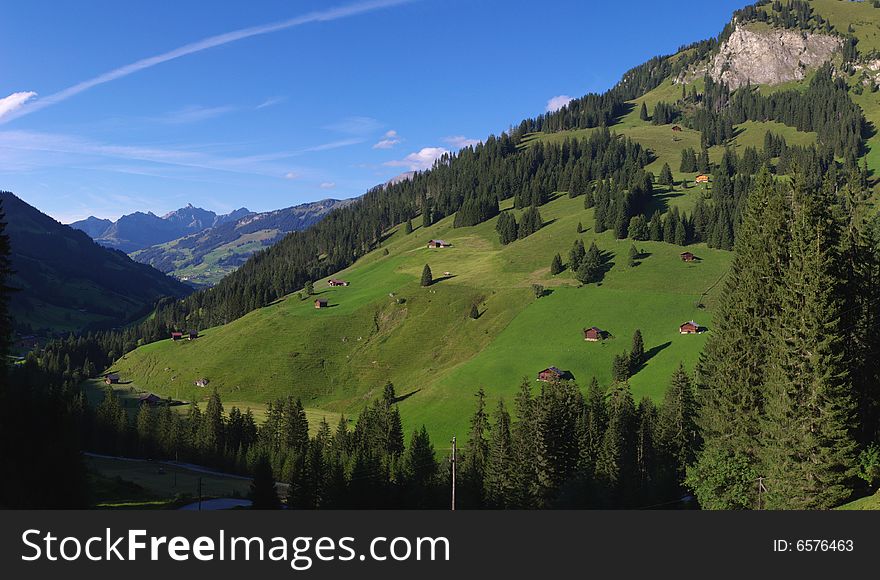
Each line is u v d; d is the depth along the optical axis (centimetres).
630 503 7306
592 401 10412
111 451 14800
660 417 9156
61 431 6475
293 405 13462
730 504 5494
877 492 4847
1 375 5838
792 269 5434
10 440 5934
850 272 5709
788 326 5347
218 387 19412
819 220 5394
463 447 11850
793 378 5253
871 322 5606
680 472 8225
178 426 14638
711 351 6769
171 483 10862
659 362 14025
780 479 5219
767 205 6419
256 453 12575
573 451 8806
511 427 9344
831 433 4988
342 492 7944
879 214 6488
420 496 8319
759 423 5644
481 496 8462
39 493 5731
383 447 11794
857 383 5531
